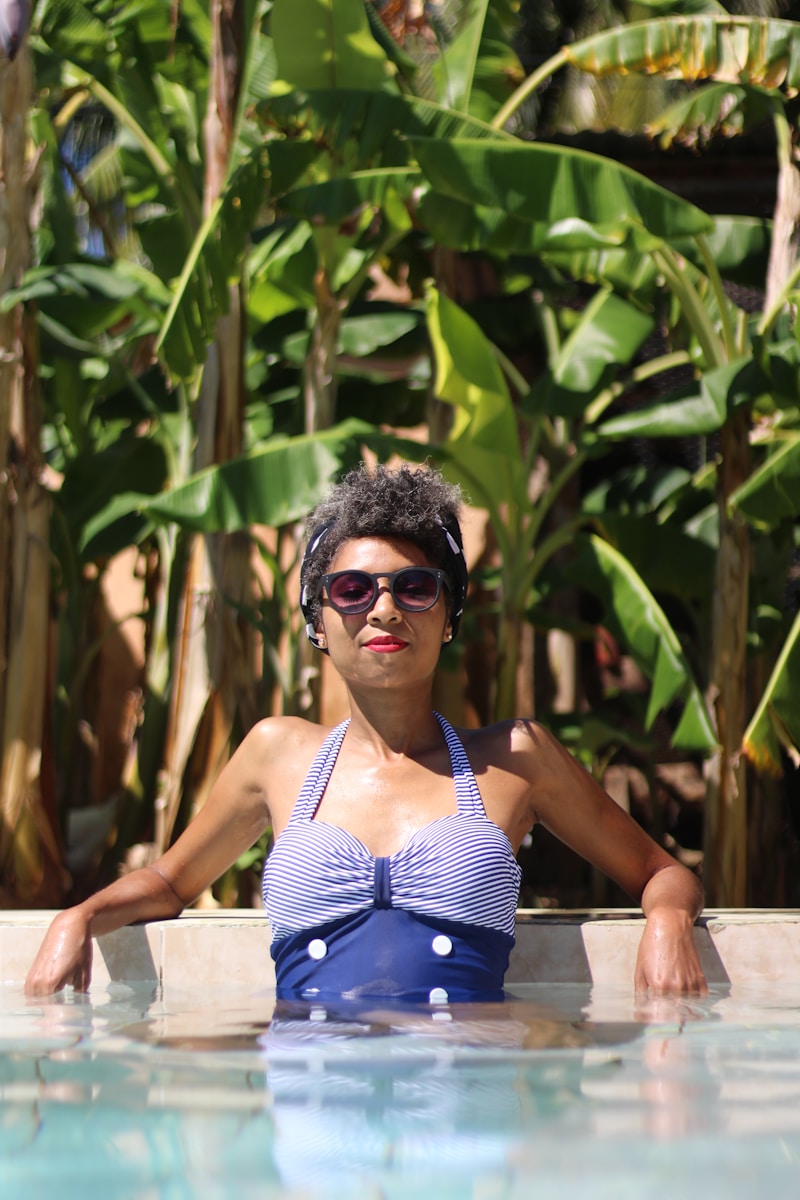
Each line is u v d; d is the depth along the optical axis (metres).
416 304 5.69
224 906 3.74
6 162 3.61
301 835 1.92
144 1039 1.38
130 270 4.57
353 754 2.02
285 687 4.19
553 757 2.06
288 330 4.92
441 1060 1.19
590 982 2.20
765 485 3.49
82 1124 0.89
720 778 3.75
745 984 2.14
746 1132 0.85
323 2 3.73
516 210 3.40
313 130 3.60
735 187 6.12
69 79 4.63
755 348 3.81
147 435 5.04
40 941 2.24
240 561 3.78
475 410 4.18
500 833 1.92
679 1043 1.32
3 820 3.51
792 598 5.70
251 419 5.36
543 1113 0.92
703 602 5.05
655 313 4.76
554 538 4.37
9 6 3.57
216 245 3.54
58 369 4.81
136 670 7.11
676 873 2.13
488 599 6.35
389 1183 0.71
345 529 1.97
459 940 1.84
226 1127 0.88
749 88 4.03
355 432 3.78
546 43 7.54
